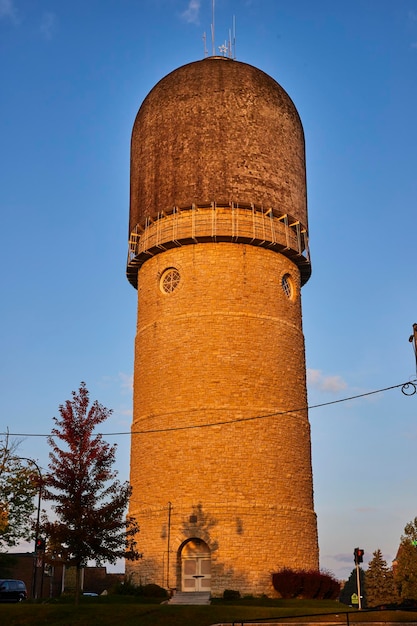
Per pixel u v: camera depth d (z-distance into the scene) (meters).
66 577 76.69
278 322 38.81
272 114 41.62
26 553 66.31
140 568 35.56
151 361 38.66
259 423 36.31
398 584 71.88
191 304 38.06
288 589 33.31
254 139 40.47
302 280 43.56
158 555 34.97
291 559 35.12
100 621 25.84
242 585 33.66
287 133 42.12
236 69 42.16
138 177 42.38
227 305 37.84
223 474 35.16
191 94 41.16
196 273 38.50
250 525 34.56
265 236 39.12
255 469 35.53
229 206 39.03
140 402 38.75
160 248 39.72
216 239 38.66
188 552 35.09
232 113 40.59
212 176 39.34
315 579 33.75
